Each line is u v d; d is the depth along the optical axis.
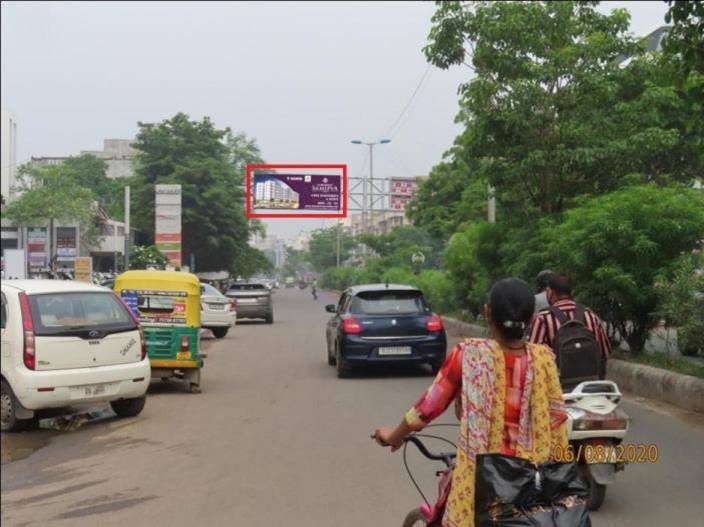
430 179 36.50
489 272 19.91
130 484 7.27
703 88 8.61
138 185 50.72
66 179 46.34
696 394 10.37
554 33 16.89
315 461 7.98
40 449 8.87
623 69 17.05
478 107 16.95
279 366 16.56
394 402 11.59
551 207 17.77
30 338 9.51
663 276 11.36
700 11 8.07
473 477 3.23
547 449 3.29
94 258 50.88
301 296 78.62
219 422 10.24
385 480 7.21
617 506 6.38
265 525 5.96
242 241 53.19
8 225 46.56
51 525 6.11
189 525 6.00
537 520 3.11
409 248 53.19
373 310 14.33
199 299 12.78
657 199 12.24
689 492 6.75
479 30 16.86
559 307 6.45
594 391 6.06
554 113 16.86
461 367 3.34
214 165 50.50
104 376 9.88
